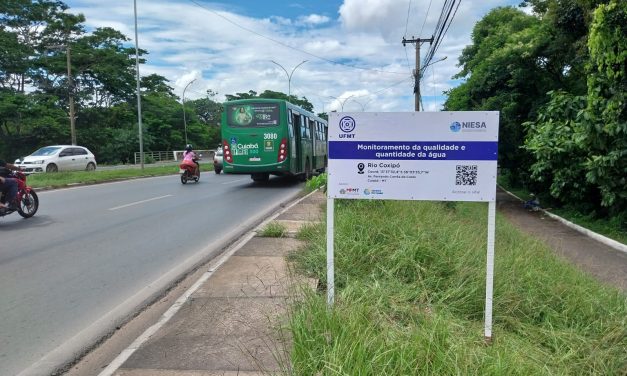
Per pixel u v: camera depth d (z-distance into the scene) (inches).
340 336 124.2
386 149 162.6
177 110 2891.2
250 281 208.7
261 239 296.2
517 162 753.6
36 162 959.6
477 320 171.2
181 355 140.7
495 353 130.2
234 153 693.9
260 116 685.9
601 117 408.8
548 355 146.7
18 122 1822.1
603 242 390.9
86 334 169.5
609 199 411.2
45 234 341.7
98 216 422.3
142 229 361.1
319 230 274.5
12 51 1817.2
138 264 261.4
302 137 792.3
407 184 162.1
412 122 160.2
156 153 2321.6
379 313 149.4
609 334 163.2
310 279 205.3
